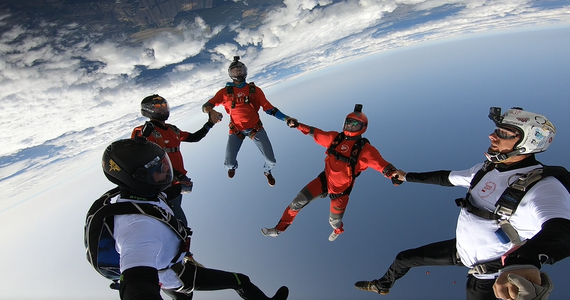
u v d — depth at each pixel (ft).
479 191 7.64
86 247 5.32
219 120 14.39
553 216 5.36
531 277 4.38
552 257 4.67
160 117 12.15
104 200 5.58
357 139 12.94
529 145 6.56
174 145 12.48
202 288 7.65
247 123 16.29
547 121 6.49
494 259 7.70
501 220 7.09
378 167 12.50
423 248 9.97
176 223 5.88
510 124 6.57
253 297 8.61
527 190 6.47
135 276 4.22
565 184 6.19
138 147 5.50
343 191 13.33
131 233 4.78
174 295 8.34
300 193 13.87
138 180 5.31
